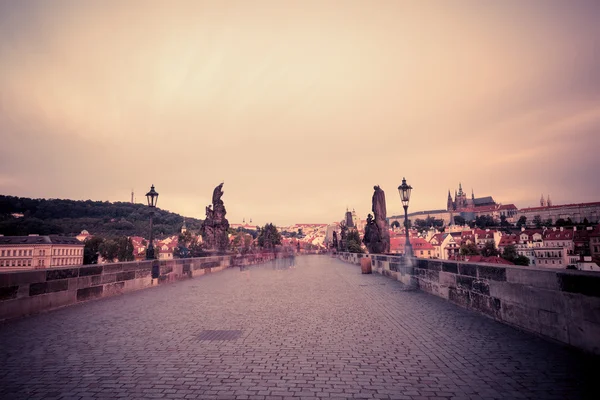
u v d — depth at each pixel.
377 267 23.77
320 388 4.03
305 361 4.98
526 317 6.44
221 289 14.17
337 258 57.62
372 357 5.14
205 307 9.64
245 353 5.36
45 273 9.10
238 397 3.79
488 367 4.64
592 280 4.88
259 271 25.95
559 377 4.23
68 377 4.37
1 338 6.26
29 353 5.36
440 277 11.17
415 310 9.02
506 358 4.99
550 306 5.76
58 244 96.88
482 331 6.62
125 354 5.31
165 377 4.38
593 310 4.85
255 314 8.55
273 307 9.59
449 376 4.35
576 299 5.18
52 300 9.31
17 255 92.69
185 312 8.86
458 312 8.69
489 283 7.88
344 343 5.91
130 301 10.87
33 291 8.65
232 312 8.84
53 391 3.93
